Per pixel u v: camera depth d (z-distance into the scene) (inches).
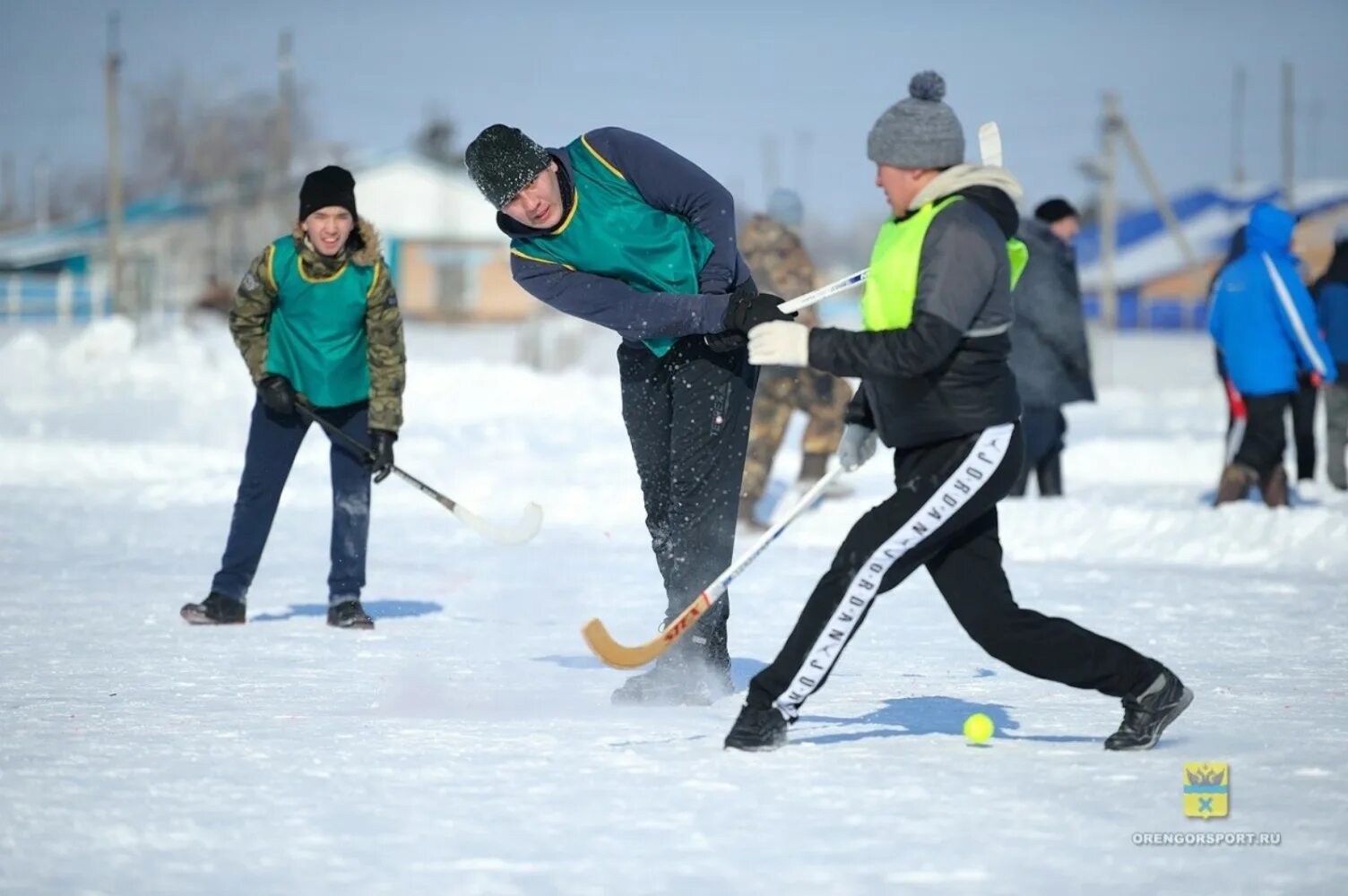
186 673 615.2
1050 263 1130.0
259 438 746.2
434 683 593.9
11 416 1763.0
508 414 1845.5
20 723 512.4
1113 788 421.7
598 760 454.9
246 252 5816.9
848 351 434.3
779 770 442.0
